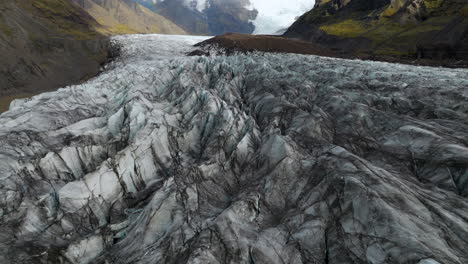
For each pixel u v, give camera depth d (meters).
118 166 18.16
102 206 16.69
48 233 14.49
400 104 23.55
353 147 17.94
